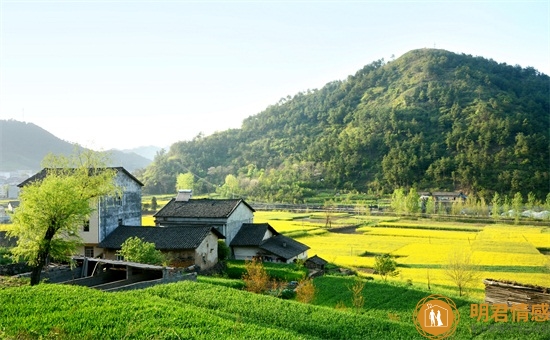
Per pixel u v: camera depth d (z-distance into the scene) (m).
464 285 44.03
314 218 124.81
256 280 39.47
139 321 19.83
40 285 25.75
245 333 19.52
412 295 39.16
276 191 176.88
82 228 51.53
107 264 39.16
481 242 82.06
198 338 18.25
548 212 122.19
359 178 188.38
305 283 39.66
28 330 18.48
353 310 34.12
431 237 90.19
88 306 21.69
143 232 52.38
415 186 168.62
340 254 69.75
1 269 38.47
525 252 70.25
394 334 25.66
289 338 19.50
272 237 64.19
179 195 67.75
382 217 129.62
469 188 158.75
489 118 194.62
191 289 30.45
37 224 33.31
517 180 151.00
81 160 48.38
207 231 50.25
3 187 170.88
